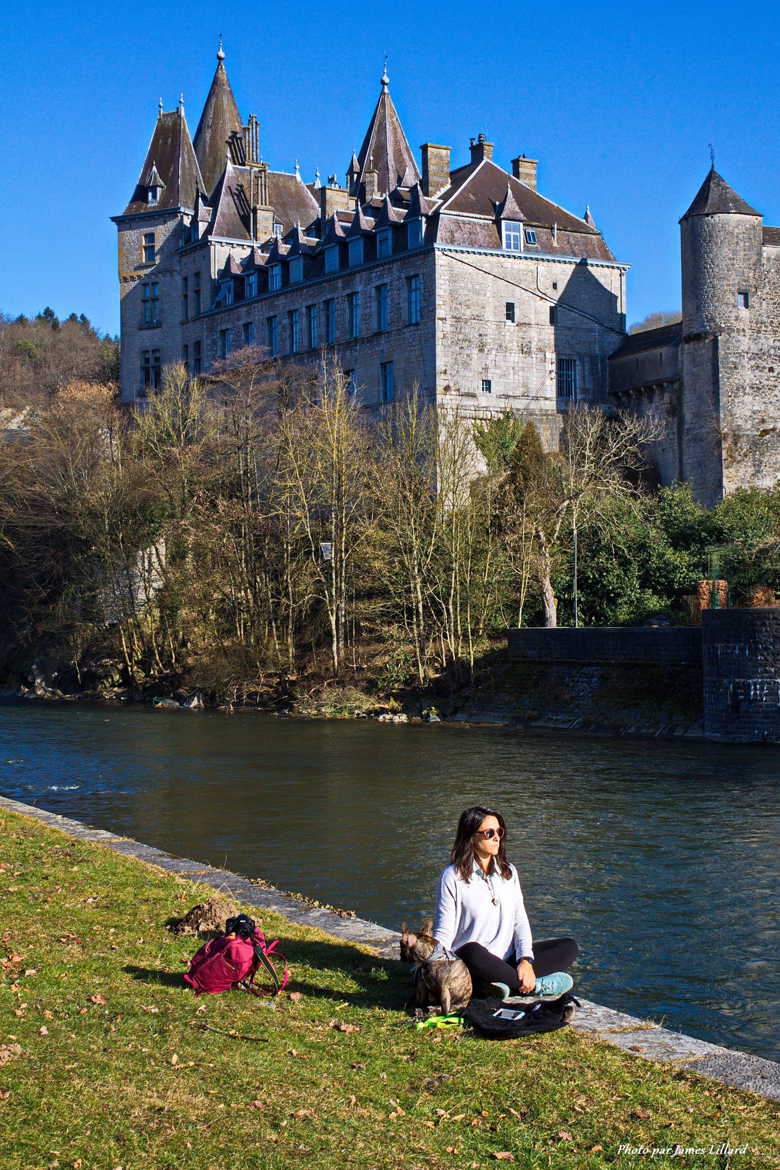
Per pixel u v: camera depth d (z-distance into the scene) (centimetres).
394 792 2692
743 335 5919
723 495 5875
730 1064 784
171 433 6119
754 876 1817
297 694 4988
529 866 1905
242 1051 788
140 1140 655
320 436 5369
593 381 6750
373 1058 781
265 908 1198
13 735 3991
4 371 12450
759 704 3475
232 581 5588
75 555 6144
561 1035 834
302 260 7312
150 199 8719
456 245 6328
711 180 5991
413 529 4900
